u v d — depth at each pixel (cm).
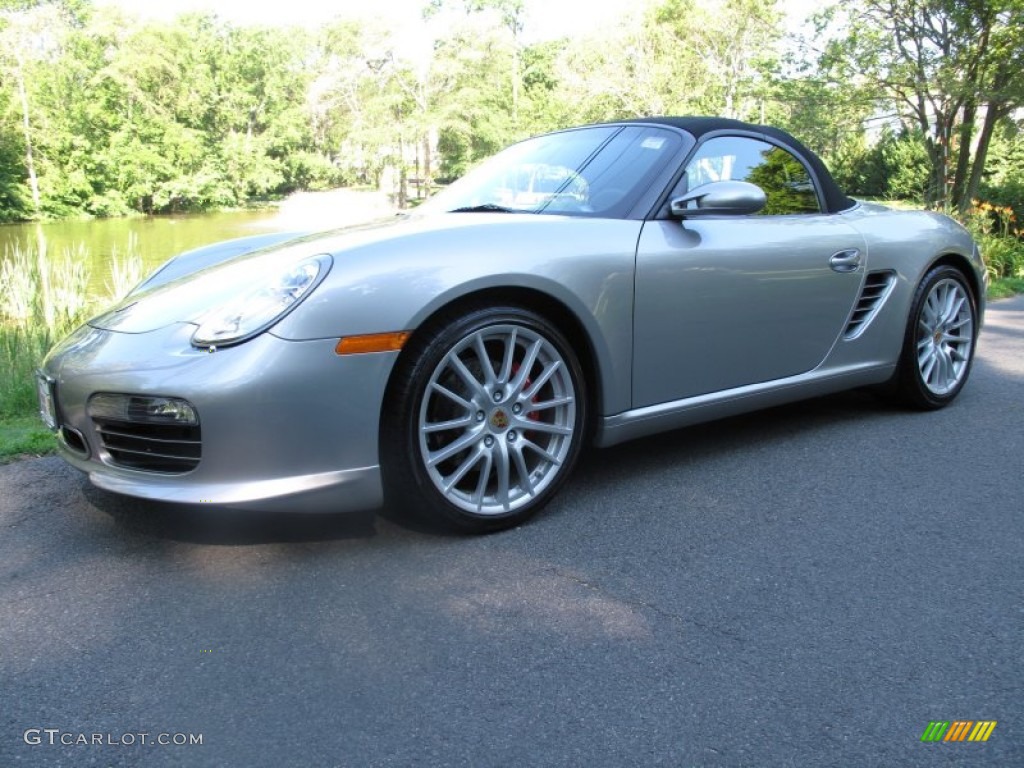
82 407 225
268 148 5916
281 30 6262
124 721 161
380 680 175
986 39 1293
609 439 271
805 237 315
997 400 408
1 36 4294
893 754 151
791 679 174
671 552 236
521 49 5288
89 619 200
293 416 210
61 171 4481
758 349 304
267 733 158
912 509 267
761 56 2281
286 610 203
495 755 151
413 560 230
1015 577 220
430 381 229
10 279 523
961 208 1323
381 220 312
